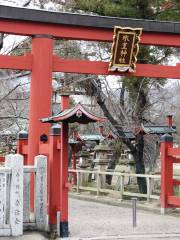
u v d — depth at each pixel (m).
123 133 19.23
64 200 10.15
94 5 19.67
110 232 10.69
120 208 15.34
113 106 20.59
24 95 24.78
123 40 15.16
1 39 18.81
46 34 14.88
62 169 10.22
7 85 23.30
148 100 21.25
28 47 20.45
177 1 19.56
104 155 20.19
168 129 19.73
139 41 15.34
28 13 14.65
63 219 10.09
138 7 19.75
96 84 19.84
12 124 24.88
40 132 14.36
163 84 21.39
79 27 15.36
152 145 27.39
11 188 9.73
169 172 13.89
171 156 13.92
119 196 16.77
